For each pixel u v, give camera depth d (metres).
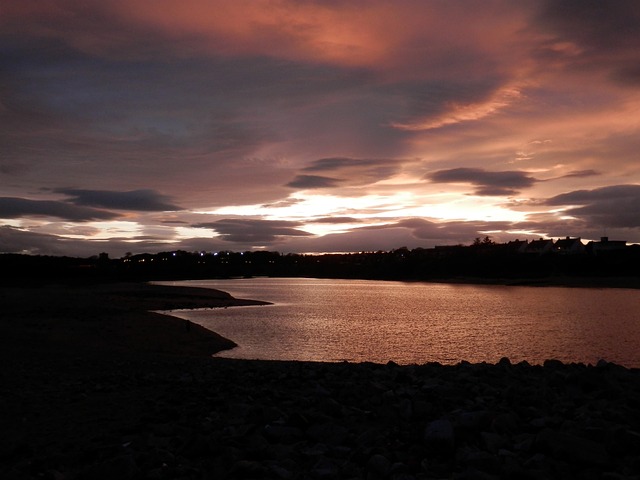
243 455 5.50
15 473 5.29
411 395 7.40
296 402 7.75
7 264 147.25
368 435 5.85
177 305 64.44
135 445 6.07
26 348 21.36
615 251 132.12
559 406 6.87
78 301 56.59
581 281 114.75
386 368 11.06
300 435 6.18
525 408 6.61
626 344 31.72
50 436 6.75
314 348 29.94
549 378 8.56
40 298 57.94
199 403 8.09
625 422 6.11
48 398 9.11
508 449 5.39
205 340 31.67
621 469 4.78
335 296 92.00
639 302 66.88
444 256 195.75
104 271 175.50
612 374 8.88
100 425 7.22
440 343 32.16
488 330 39.19
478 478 4.50
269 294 100.69
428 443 5.40
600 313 52.41
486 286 123.56
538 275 135.00
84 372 13.38
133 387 10.18
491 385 8.52
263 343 31.88
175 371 13.39
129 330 33.31
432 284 150.00
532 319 47.22
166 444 6.08
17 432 6.93
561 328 40.16
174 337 32.06
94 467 5.12
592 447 5.03
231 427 6.38
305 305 67.44
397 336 35.50
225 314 54.16
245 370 11.93
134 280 183.50
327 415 6.75
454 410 6.68
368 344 31.62
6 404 8.62
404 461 5.12
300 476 4.98
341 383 8.82
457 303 69.31
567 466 4.82
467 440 5.59
